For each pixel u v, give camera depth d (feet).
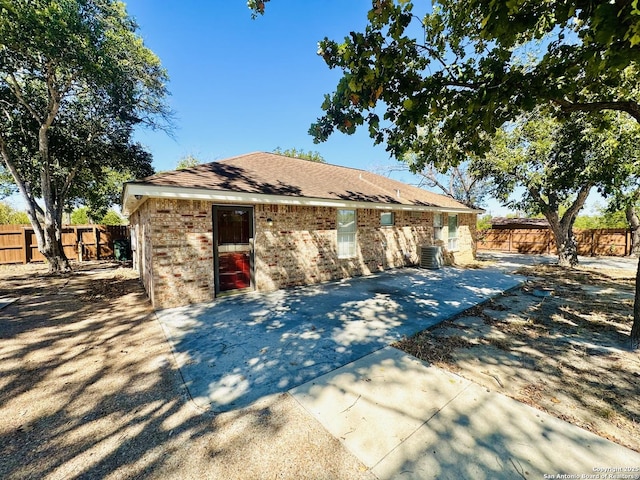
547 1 7.82
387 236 34.37
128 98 33.45
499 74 9.34
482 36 8.21
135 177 46.11
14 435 7.33
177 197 18.40
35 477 6.06
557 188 32.40
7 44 24.50
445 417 7.68
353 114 11.68
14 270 37.14
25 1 22.93
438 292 22.76
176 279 19.35
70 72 29.17
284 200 23.06
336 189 30.04
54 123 36.40
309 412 7.99
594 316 16.51
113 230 51.34
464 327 14.87
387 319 16.10
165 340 13.46
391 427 7.32
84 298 22.09
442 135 14.51
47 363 11.30
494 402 8.35
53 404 8.63
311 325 15.19
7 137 34.50
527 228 64.28
